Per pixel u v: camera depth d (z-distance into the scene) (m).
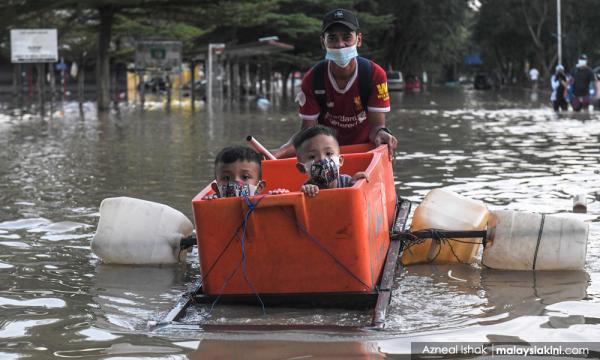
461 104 41.09
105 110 37.09
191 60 48.62
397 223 8.23
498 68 109.69
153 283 7.01
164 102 46.62
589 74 31.52
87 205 10.59
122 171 13.91
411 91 71.75
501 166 14.05
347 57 7.68
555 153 16.08
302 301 6.07
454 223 7.48
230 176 6.41
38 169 14.35
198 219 6.05
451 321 5.71
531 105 39.19
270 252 6.00
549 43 75.00
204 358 4.99
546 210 9.70
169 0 37.47
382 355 4.97
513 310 5.98
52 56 34.78
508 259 7.21
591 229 8.70
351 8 58.22
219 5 38.59
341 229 5.88
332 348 5.11
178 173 13.54
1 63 61.97
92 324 5.78
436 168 13.84
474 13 90.00
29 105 43.09
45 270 7.44
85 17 39.72
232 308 6.11
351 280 5.97
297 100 8.31
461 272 7.23
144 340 5.36
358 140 8.38
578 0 68.00
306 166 6.45
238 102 45.72
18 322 5.84
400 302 6.22
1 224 9.39
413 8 72.38
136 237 7.67
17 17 36.97
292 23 52.06
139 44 40.62
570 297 6.32
